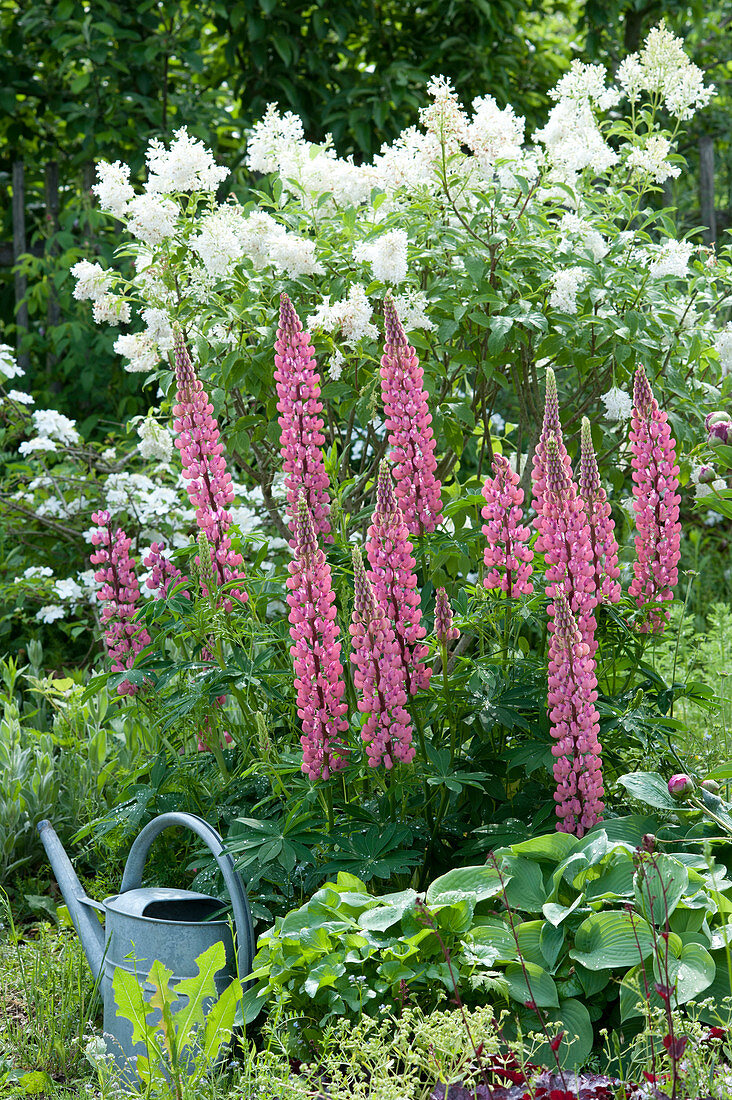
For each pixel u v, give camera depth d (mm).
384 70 6359
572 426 3740
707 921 2180
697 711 3834
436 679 2662
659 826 2457
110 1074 2170
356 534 3334
